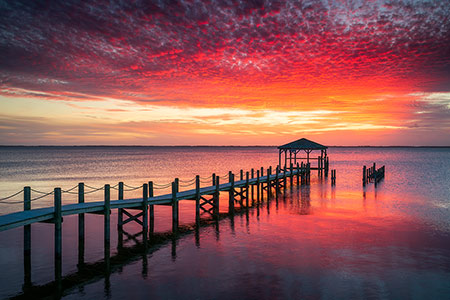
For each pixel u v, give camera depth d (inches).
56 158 5162.4
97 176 2236.7
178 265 562.3
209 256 605.0
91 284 492.1
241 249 642.2
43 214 584.4
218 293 454.6
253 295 448.1
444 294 452.4
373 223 842.2
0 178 2098.9
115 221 896.3
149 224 864.3
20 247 673.0
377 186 1640.0
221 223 870.4
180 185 1776.6
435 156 6737.2
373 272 523.2
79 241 708.0
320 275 512.4
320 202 1173.7
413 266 548.1
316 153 7273.6
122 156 6151.6
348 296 445.7
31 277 521.7
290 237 718.5
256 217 934.4
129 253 632.4
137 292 462.6
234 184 1120.2
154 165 3452.3
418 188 1556.3
